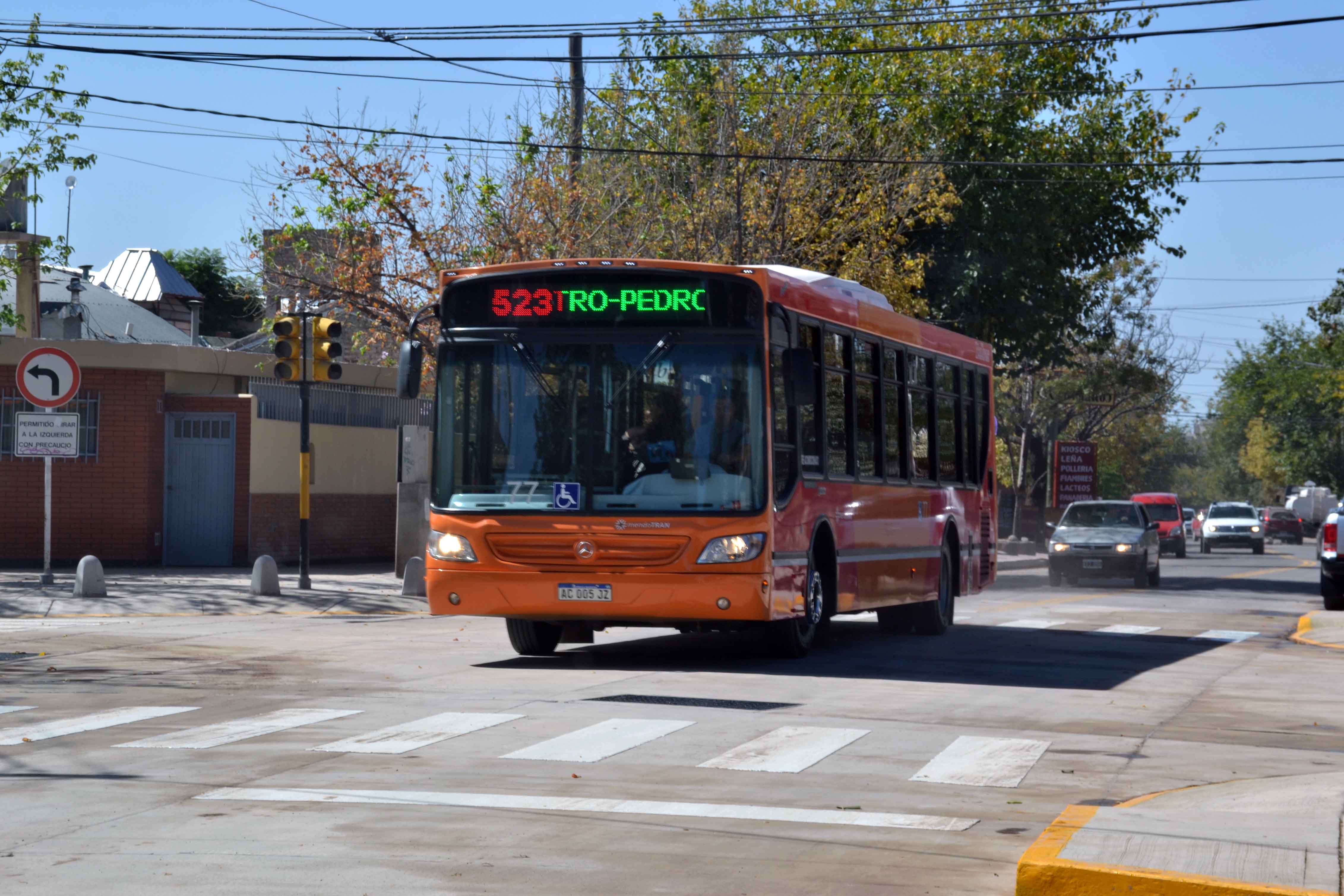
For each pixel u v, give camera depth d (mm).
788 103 42844
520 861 8469
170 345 35469
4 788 10500
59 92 34562
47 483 29156
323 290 37406
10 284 46750
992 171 47938
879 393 21734
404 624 25016
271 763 11469
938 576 24375
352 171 36531
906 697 15984
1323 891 7324
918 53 48062
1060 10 48062
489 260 36812
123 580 30938
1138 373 77125
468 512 18016
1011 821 9797
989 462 27984
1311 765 12094
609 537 17547
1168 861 7824
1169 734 13742
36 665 18312
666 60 38094
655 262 17812
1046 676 18641
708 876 8219
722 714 14227
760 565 17359
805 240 40875
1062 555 42719
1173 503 74000
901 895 7891
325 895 7703
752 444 17516
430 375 38219
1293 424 136625
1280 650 23531
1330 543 31438
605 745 12312
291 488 37406
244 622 24750
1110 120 51000
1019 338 49344
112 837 8969
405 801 10062
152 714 14148
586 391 17844
